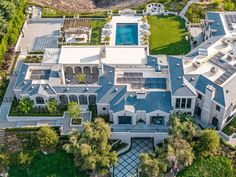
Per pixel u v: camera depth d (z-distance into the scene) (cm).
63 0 15975
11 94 11869
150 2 15288
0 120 11150
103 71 11388
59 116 11025
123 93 10731
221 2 15000
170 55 12925
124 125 10719
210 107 10306
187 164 9575
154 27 14162
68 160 10112
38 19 14725
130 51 12506
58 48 12975
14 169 10062
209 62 11269
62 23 14625
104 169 9650
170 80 10775
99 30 14138
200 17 14362
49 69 11838
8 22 13362
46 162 10112
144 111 10456
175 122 9981
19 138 10588
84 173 9912
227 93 10225
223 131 10488
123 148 10381
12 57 13175
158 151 9819
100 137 9938
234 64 11100
